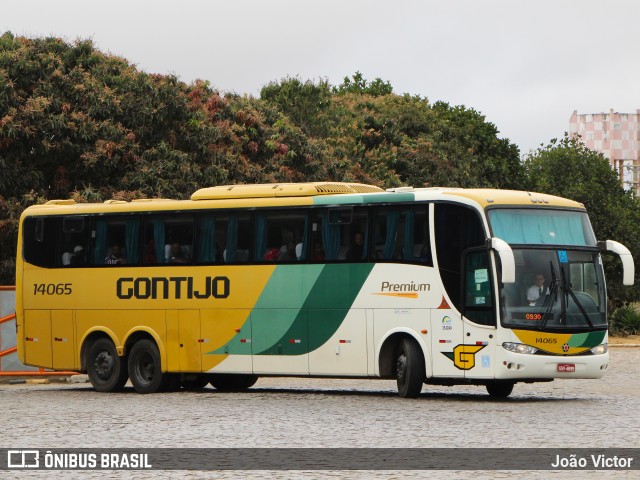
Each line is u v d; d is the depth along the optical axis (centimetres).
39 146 4209
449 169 7200
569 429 2020
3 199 4144
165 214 3038
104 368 3103
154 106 4553
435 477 1491
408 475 1508
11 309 3500
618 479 1468
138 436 1961
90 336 3155
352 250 2770
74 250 3169
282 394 2947
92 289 3130
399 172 6962
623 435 1927
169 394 2983
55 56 4484
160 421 2214
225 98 5284
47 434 2002
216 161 4706
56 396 2930
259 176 4859
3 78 4225
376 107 7844
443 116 8281
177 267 3006
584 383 3434
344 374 2773
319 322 2805
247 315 2902
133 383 3056
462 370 2605
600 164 7806
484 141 8081
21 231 3262
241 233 2927
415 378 2681
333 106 7350
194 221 2994
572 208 2706
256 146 4997
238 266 2920
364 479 1481
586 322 2619
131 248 3080
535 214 2650
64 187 4344
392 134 7162
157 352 3031
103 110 4406
